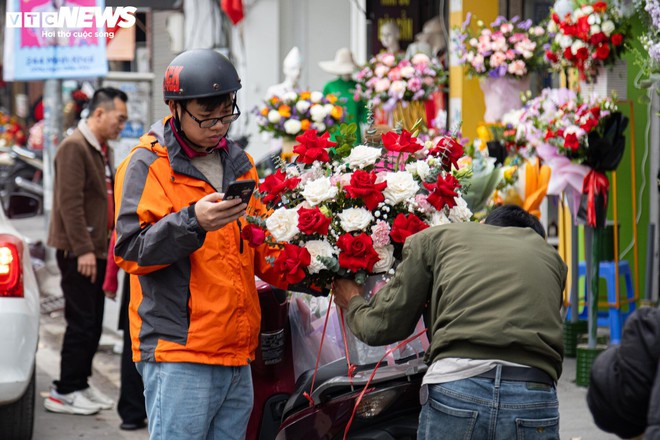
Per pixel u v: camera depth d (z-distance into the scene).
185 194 4.36
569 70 9.42
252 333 4.47
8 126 26.16
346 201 4.34
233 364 4.39
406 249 4.15
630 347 3.17
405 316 4.10
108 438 7.14
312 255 4.25
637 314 3.21
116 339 10.10
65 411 7.78
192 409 4.30
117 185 4.43
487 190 7.35
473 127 10.46
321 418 4.36
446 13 11.59
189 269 4.30
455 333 3.91
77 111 17.19
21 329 6.28
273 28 14.72
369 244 4.23
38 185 20.59
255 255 4.62
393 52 11.30
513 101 9.48
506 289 3.95
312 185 4.28
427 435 3.97
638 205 9.47
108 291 7.43
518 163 8.18
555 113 7.84
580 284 9.54
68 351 7.78
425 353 4.12
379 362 4.35
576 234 8.80
